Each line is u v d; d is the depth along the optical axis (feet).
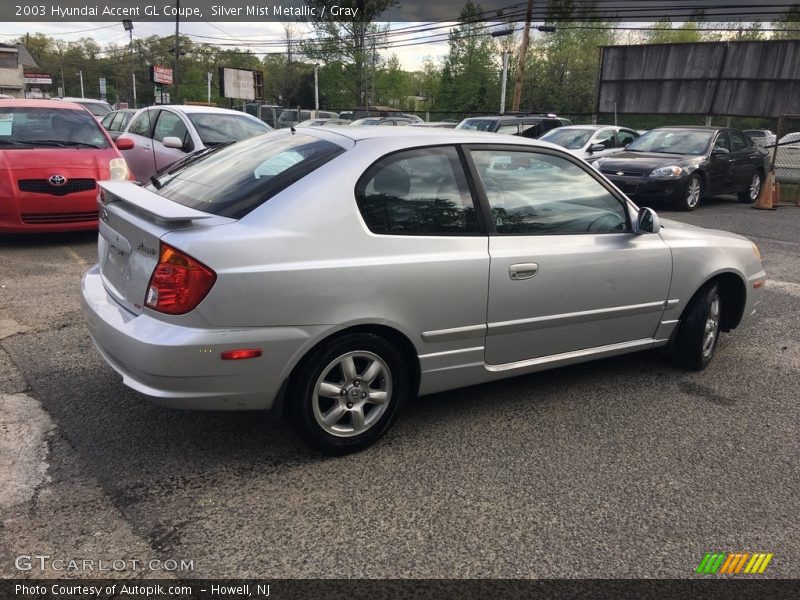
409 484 10.11
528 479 10.39
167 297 9.21
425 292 10.69
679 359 15.21
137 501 9.36
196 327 9.19
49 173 23.71
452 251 11.01
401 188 10.77
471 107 177.68
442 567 8.27
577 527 9.20
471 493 9.93
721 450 11.55
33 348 14.78
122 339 9.56
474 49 176.24
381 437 11.30
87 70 322.34
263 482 9.98
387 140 10.98
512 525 9.18
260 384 9.69
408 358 11.25
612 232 13.26
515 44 181.57
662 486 10.34
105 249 11.53
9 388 12.75
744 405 13.47
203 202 10.55
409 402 13.11
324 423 10.44
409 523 9.13
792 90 68.85
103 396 12.59
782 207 45.16
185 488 9.73
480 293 11.28
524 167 12.25
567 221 12.67
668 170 38.99
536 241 12.05
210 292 9.11
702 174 40.55
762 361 16.05
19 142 25.77
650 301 13.79
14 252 23.89
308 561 8.29
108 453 10.61
